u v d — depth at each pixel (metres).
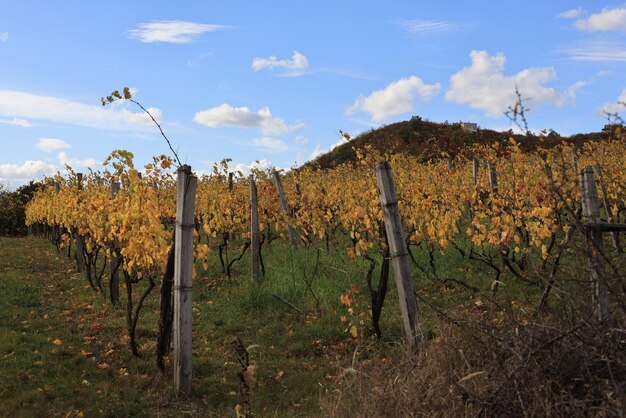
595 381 3.26
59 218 12.69
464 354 3.76
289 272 9.43
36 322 7.38
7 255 13.88
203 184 15.61
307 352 6.26
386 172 5.19
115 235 7.43
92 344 6.61
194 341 6.70
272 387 5.25
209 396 5.07
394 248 5.11
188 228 5.14
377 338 6.32
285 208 12.50
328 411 4.11
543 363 3.43
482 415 3.32
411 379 3.78
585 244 3.76
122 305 8.44
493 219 7.40
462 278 8.39
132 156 6.46
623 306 3.32
